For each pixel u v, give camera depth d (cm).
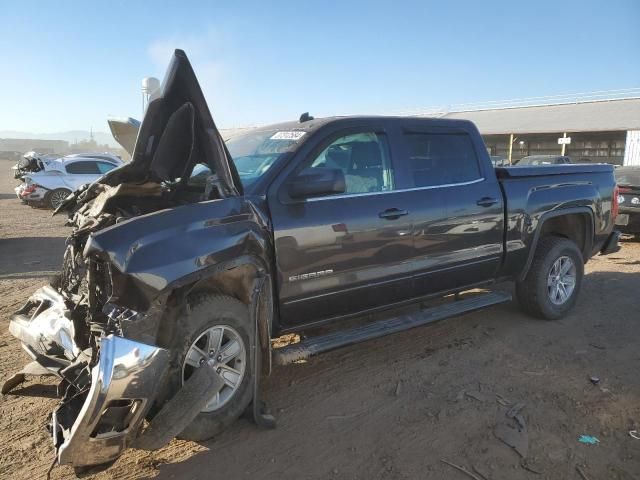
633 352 482
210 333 339
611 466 315
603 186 612
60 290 383
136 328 288
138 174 348
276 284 375
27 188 1784
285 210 378
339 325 530
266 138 445
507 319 573
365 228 414
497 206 508
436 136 484
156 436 299
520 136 3578
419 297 473
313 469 317
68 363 345
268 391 416
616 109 3472
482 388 414
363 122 438
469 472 311
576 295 588
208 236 324
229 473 314
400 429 358
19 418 372
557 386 416
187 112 340
